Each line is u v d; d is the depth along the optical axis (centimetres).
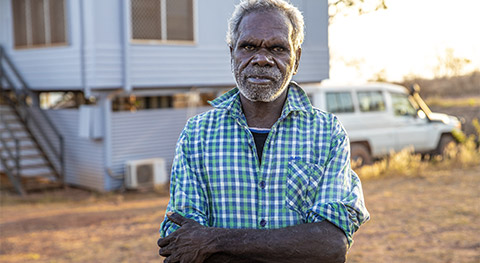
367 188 962
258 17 185
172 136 1264
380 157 1167
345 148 195
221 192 191
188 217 188
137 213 864
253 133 194
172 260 181
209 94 1334
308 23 856
